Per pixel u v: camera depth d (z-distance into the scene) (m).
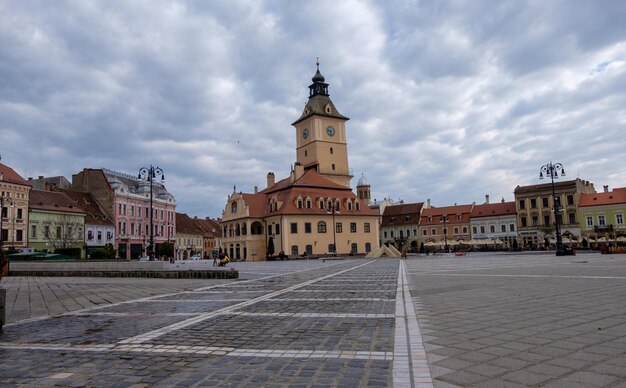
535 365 5.95
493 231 105.25
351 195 86.50
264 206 85.19
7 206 65.38
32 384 5.65
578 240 80.62
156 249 97.19
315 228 79.19
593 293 13.48
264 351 7.12
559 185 94.62
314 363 6.33
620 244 73.88
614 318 9.20
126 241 88.56
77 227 75.88
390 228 123.00
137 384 5.57
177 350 7.32
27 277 31.36
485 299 12.82
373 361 6.35
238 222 84.75
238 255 84.56
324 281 21.91
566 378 5.38
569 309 10.51
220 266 40.94
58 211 73.81
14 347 7.87
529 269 26.20
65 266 31.84
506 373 5.64
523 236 99.31
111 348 7.58
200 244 125.25
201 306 12.92
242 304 13.12
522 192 99.88
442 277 22.22
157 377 5.84
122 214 88.25
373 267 36.59
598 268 24.94
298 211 77.69
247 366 6.27
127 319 10.80
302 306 12.34
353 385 5.32
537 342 7.25
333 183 86.75
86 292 18.39
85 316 11.51
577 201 92.50
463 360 6.28
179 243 114.75
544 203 96.75
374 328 8.80
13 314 12.16
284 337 8.16
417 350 6.91
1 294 9.66
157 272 27.83
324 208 81.38
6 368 6.41
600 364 5.91
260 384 5.45
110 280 26.52
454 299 13.03
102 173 87.50
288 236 76.38
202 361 6.61
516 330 8.23
